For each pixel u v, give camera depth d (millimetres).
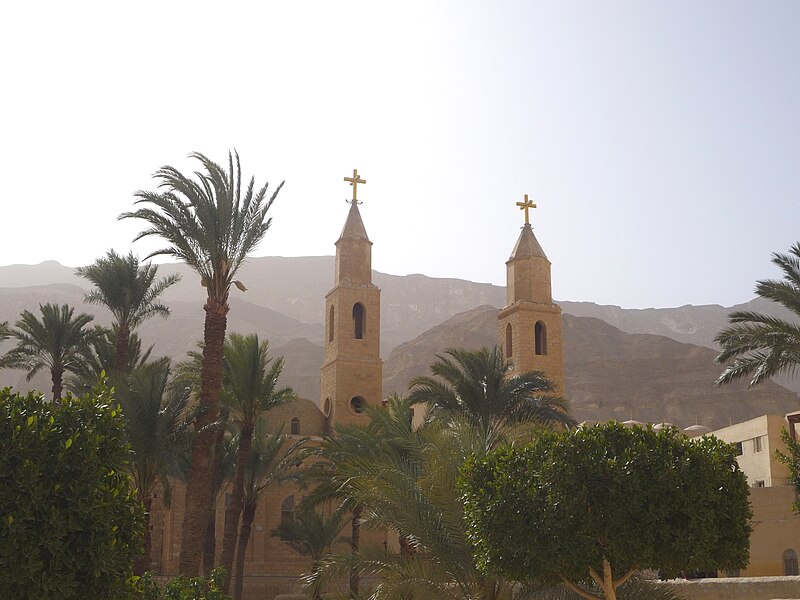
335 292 53406
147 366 37375
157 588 18922
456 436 20719
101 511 11078
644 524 15664
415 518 19547
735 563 16781
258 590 55344
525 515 16234
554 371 50219
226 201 28922
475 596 19016
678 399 175000
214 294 29250
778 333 27375
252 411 35250
